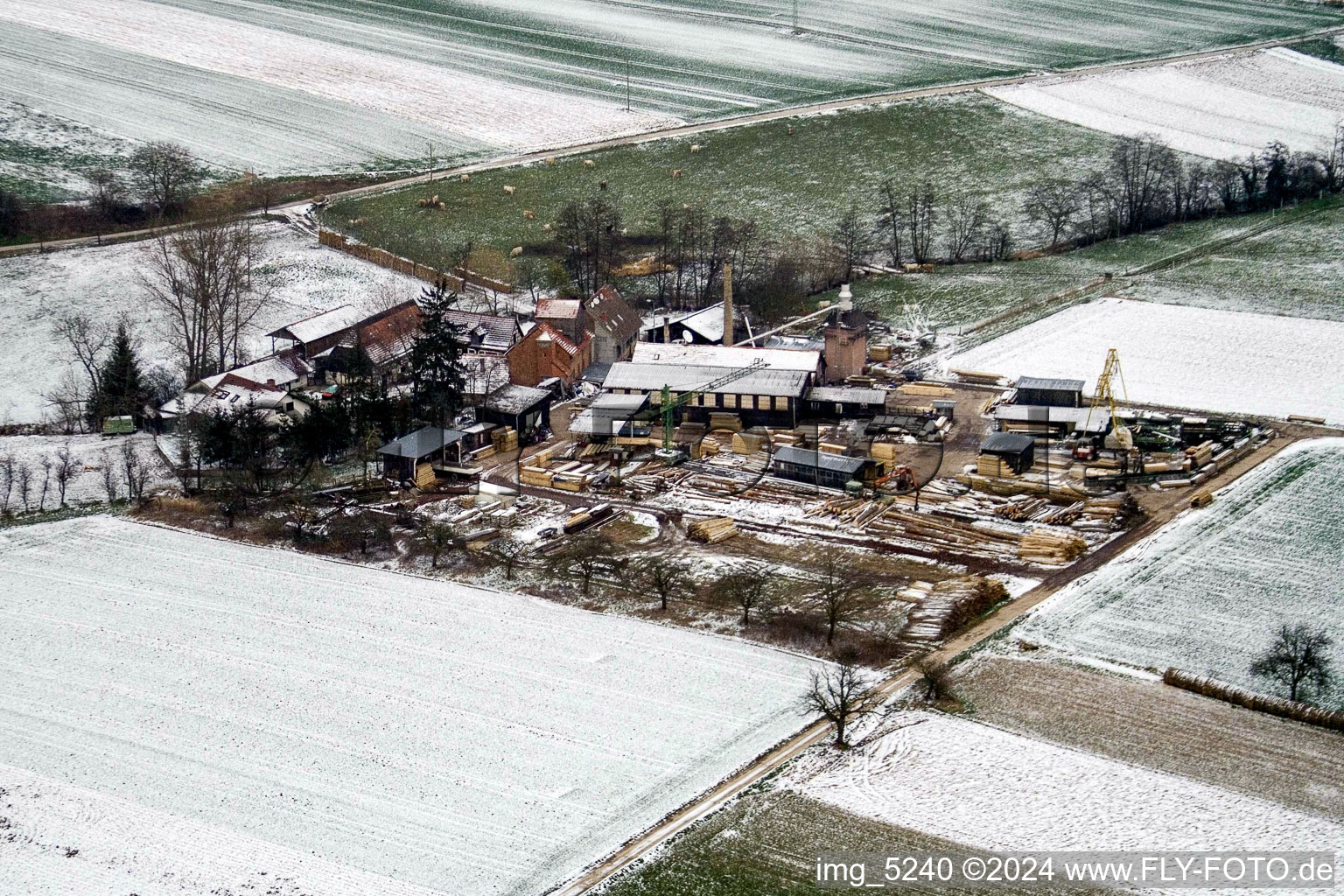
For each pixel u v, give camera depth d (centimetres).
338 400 14888
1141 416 14900
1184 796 8806
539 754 9481
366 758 9475
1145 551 12081
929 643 10712
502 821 8812
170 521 13288
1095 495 13238
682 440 14988
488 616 11381
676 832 8669
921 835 8550
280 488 13938
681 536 12781
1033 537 12238
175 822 8838
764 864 8350
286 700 10169
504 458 14612
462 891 8200
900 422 14888
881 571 11975
